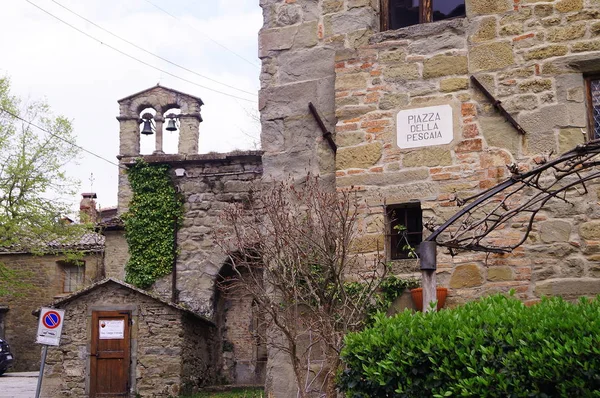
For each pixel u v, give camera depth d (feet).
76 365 56.59
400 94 31.04
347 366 21.93
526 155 28.89
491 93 29.63
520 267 28.12
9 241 81.15
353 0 33.12
